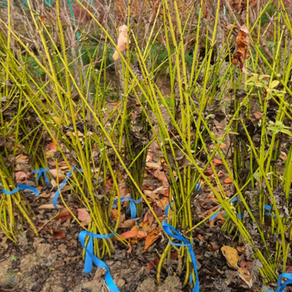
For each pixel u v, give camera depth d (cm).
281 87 98
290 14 108
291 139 93
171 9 110
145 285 130
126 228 159
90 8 232
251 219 116
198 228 150
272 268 113
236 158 126
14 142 142
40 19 103
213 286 129
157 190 184
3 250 152
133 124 139
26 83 124
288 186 98
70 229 162
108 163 121
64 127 121
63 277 137
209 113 105
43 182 193
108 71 374
